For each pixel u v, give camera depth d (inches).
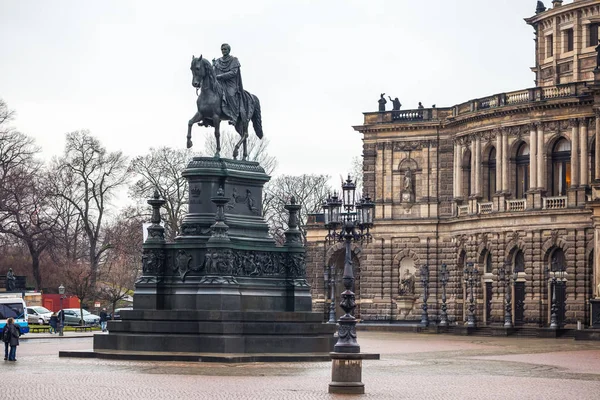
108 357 2689.5
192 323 2694.4
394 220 6033.5
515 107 5359.3
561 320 5177.2
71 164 6565.0
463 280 5772.6
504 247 5413.4
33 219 6309.1
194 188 2896.2
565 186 5260.8
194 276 2800.2
